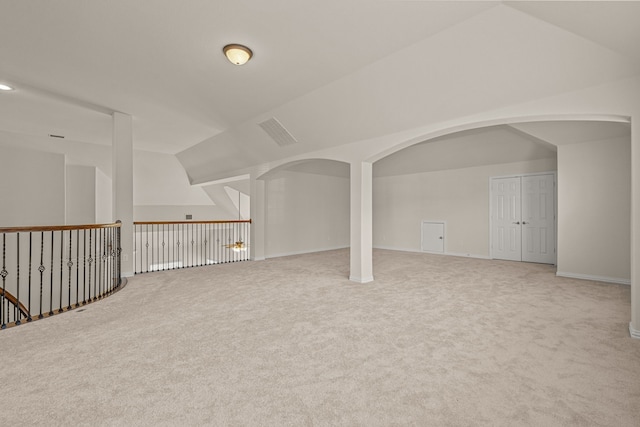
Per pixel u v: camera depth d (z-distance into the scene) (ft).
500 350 7.43
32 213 20.35
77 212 23.47
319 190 27.04
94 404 5.36
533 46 8.13
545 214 19.12
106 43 9.43
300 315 9.94
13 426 4.82
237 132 18.48
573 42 7.63
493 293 12.54
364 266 14.75
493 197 21.31
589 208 14.62
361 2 7.52
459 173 23.04
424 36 8.93
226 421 4.95
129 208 15.93
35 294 19.88
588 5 6.17
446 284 14.14
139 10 7.90
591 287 13.35
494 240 21.29
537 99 9.41
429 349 7.50
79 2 7.59
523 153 19.12
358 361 6.92
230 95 13.37
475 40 8.58
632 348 7.50
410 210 26.02
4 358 7.03
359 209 14.79
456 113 11.07
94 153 22.72
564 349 7.47
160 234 29.71
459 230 23.06
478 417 5.05
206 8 7.81
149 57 10.25
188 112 15.52
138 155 24.53
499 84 9.48
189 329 8.76
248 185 27.12
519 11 7.41
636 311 8.11
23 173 20.06
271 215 23.20
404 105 11.75
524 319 9.52
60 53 10.02
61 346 7.65
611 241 14.10
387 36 8.96
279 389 5.84
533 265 18.76
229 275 16.30
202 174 26.55
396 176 26.96
